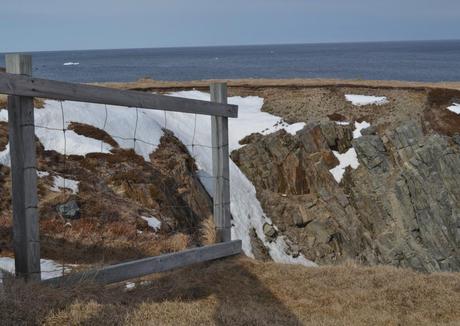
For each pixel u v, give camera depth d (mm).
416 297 10578
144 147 28094
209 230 12586
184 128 36125
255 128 40406
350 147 38531
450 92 43906
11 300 7324
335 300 10312
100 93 9312
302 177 36656
